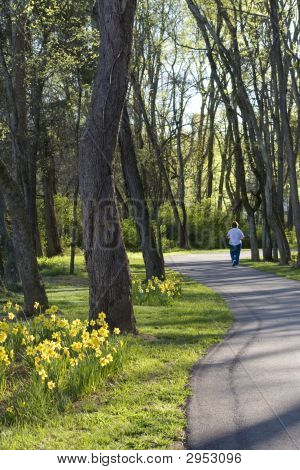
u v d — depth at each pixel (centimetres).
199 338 1124
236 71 3206
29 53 2391
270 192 3372
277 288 2089
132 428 613
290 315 1430
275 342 1084
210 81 5059
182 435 599
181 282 2295
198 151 5828
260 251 4972
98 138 1065
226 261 3775
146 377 829
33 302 1422
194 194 6225
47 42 2477
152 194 2434
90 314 1113
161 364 899
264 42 3309
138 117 2825
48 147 3206
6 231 2234
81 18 2356
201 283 2344
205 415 660
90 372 751
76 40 2414
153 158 2444
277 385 780
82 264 3362
